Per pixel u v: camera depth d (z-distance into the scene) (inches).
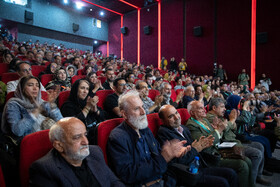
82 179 40.8
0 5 446.9
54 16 534.6
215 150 76.8
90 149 46.4
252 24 361.4
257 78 357.1
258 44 355.3
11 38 419.8
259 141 98.7
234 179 64.2
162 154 54.9
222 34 395.9
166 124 71.7
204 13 418.6
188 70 441.4
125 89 96.6
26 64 108.0
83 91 78.0
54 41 546.0
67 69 147.2
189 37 441.1
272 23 340.8
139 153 53.9
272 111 169.0
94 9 561.6
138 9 544.4
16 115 56.2
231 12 384.5
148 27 509.4
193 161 62.7
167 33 479.2
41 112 60.4
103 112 87.3
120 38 600.1
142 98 111.7
